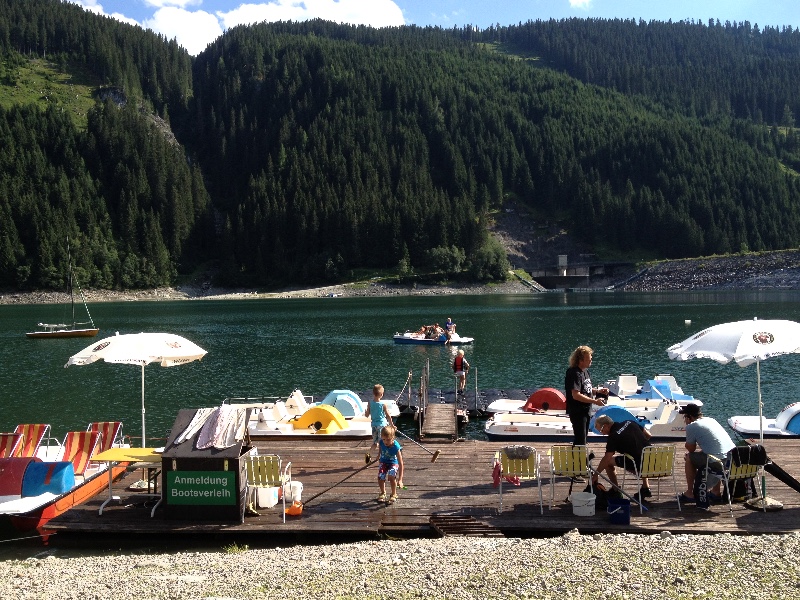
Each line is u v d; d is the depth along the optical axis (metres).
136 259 181.75
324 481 14.91
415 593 8.98
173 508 12.74
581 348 13.48
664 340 54.34
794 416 20.59
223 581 9.73
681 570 9.45
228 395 33.78
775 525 11.87
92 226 190.25
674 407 20.80
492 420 22.58
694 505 12.89
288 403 22.91
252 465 12.55
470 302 123.88
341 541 12.38
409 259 187.62
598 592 8.80
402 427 25.17
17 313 111.94
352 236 191.38
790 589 8.66
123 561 11.22
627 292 160.88
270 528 12.29
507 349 50.34
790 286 151.38
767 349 13.88
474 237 189.62
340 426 20.56
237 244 197.62
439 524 12.30
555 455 12.48
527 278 189.25
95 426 17.28
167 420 28.31
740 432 20.81
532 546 10.84
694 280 169.38
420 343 55.50
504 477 13.38
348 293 171.50
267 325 76.69
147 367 43.69
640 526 11.88
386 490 14.20
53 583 9.91
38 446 16.59
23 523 13.15
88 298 167.38
